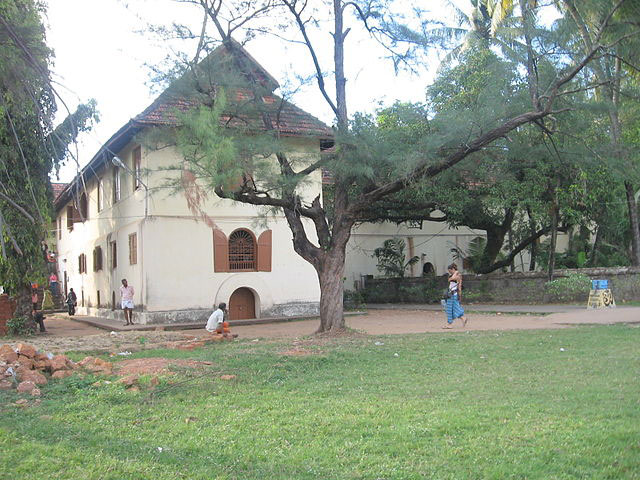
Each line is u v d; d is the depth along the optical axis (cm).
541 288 2392
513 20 1377
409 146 1296
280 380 859
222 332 1480
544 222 2506
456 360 1002
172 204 2044
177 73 1242
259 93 1347
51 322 2630
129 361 1014
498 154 1498
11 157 1630
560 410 638
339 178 1419
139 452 530
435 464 486
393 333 1502
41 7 1283
